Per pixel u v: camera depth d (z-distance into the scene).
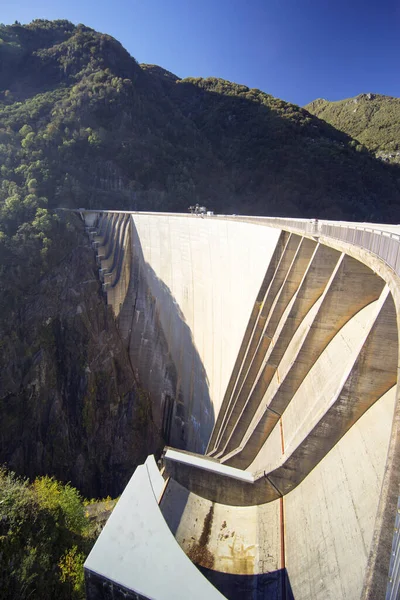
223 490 15.29
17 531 14.87
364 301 15.16
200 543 14.15
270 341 22.02
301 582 10.70
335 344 15.50
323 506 11.62
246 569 12.71
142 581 10.25
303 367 16.95
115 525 11.92
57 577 14.66
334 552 10.00
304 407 15.66
